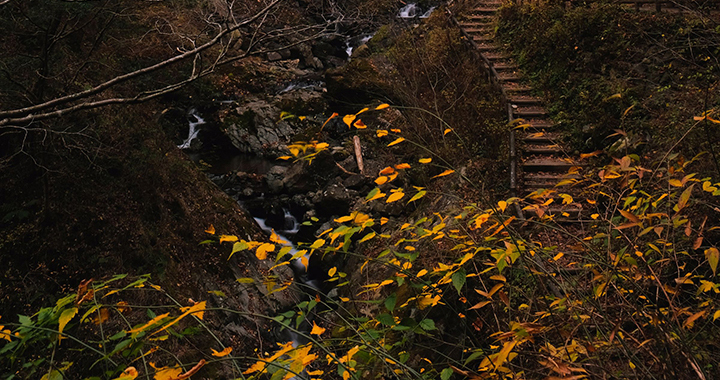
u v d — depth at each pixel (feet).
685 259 13.48
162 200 30.35
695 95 29.07
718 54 31.53
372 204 35.06
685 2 35.14
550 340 7.19
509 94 38.27
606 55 36.40
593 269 6.69
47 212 25.17
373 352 5.76
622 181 6.77
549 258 6.78
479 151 33.71
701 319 8.68
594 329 8.09
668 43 33.81
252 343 25.30
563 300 6.69
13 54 25.59
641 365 5.89
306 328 27.35
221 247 30.68
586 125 33.14
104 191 27.63
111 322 21.53
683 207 5.53
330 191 37.50
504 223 6.11
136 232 27.45
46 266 24.50
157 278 26.22
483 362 5.77
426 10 65.98
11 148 26.55
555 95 37.65
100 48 35.86
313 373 5.79
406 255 5.92
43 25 25.05
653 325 5.99
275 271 31.81
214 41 11.46
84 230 26.04
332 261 32.17
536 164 31.07
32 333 4.88
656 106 31.04
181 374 4.43
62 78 27.71
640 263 7.36
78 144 27.25
